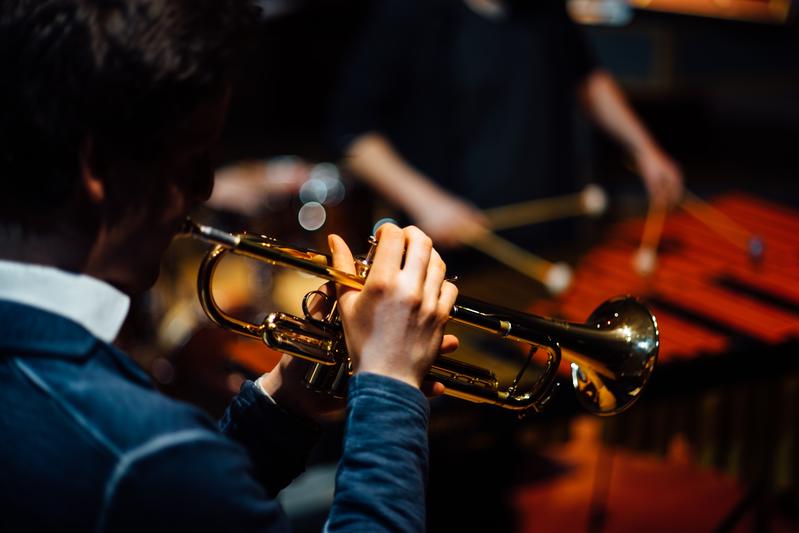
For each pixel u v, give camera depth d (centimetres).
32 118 65
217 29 70
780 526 222
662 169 244
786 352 178
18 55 65
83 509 64
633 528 217
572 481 240
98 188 69
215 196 310
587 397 117
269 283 287
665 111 458
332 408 98
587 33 404
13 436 66
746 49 438
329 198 321
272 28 411
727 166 436
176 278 273
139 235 73
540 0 228
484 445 188
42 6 65
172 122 70
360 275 89
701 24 419
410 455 79
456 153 226
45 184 67
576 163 236
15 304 67
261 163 363
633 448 199
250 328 95
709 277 209
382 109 225
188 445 66
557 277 198
